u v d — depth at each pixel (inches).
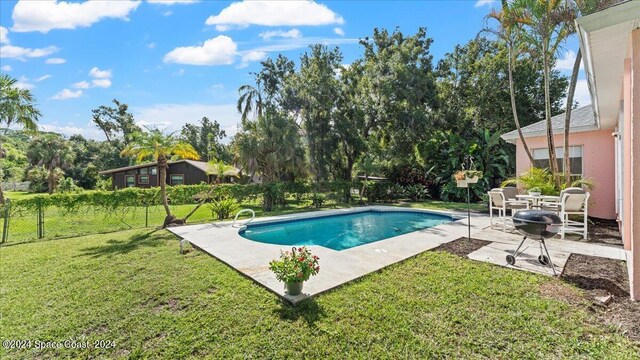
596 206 366.0
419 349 106.5
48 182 1141.7
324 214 462.6
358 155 744.3
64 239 317.1
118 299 155.1
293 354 106.6
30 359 110.2
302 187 586.2
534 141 424.5
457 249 225.8
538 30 335.9
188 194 534.0
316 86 681.6
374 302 140.9
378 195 663.1
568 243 239.6
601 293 143.7
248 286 165.6
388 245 239.5
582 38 143.8
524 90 749.3
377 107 713.0
